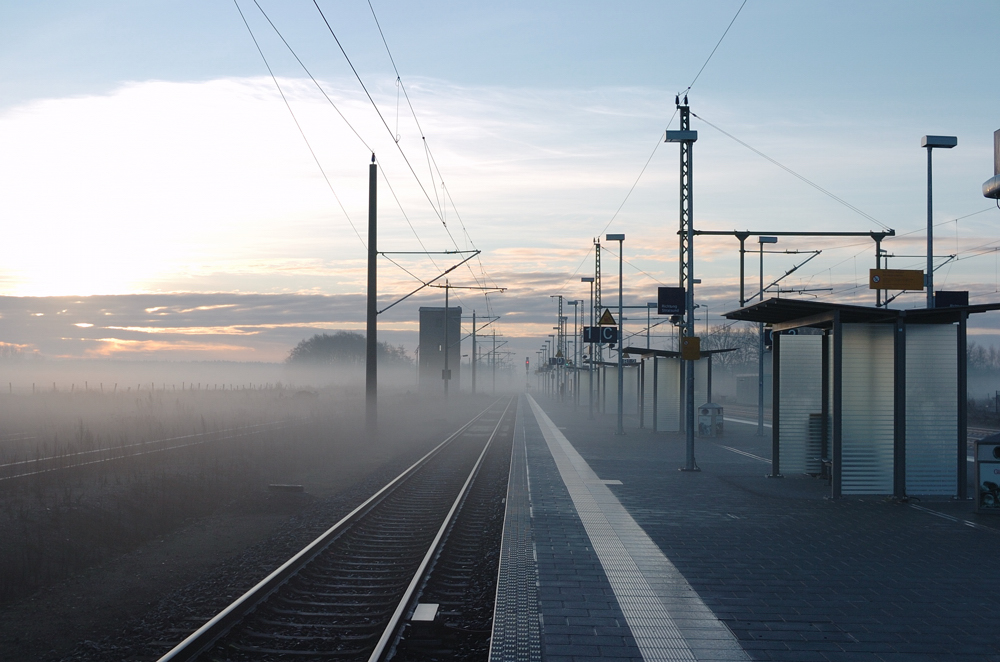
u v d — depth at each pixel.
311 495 16.02
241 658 6.61
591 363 47.25
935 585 8.38
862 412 14.85
